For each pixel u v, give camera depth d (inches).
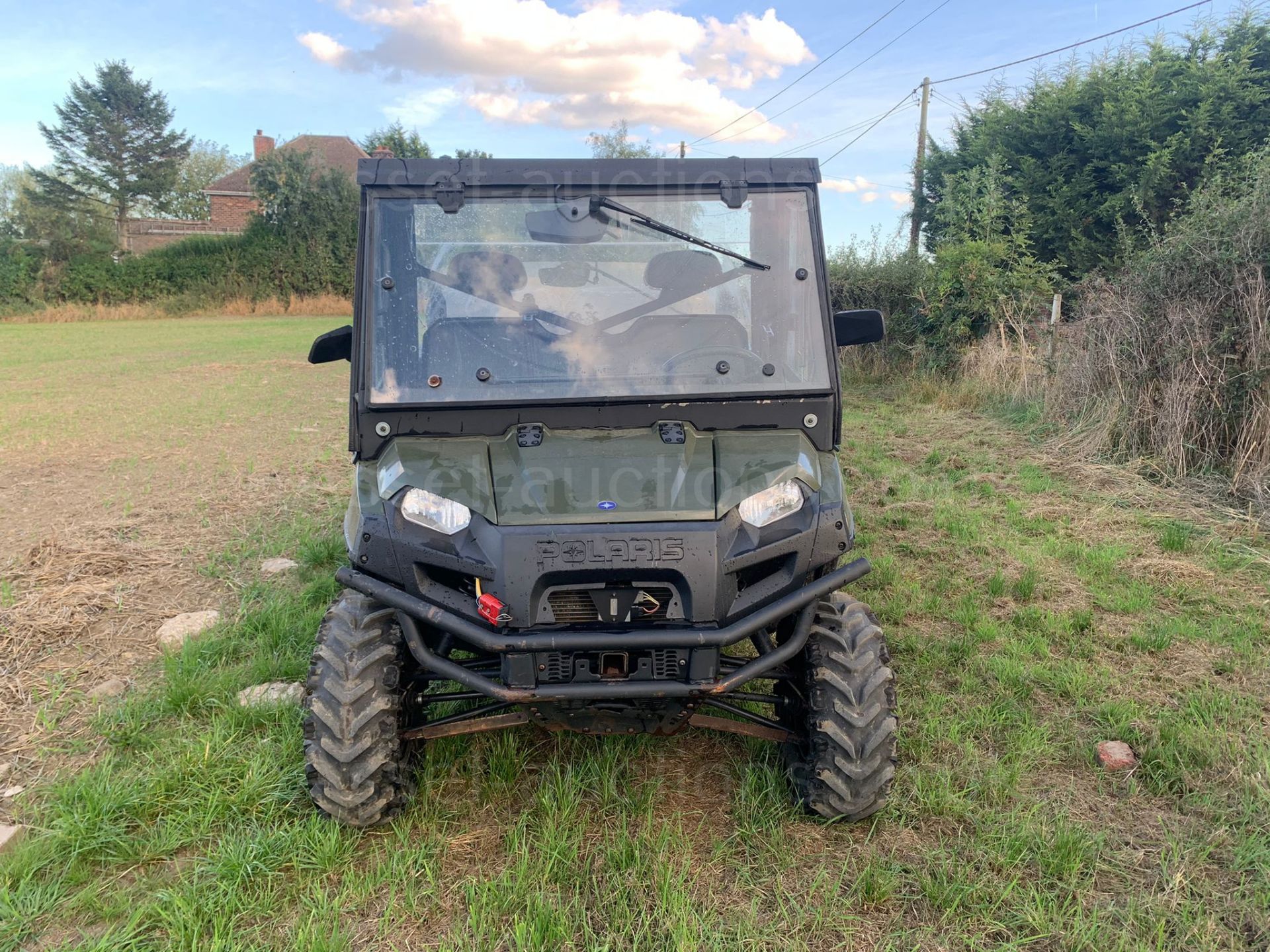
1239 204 303.0
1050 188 788.6
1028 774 139.4
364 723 115.2
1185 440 304.0
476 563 108.8
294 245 1696.6
